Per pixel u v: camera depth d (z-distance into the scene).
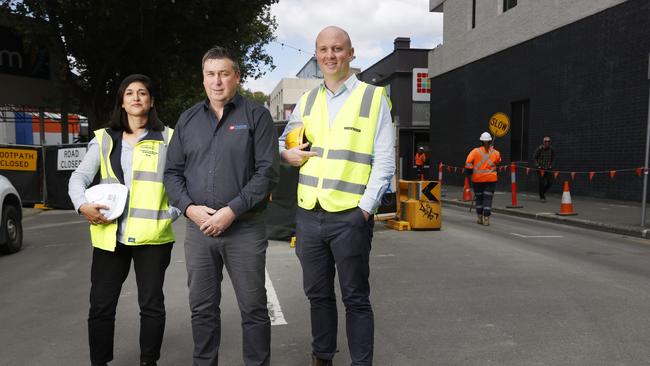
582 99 14.84
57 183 14.18
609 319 4.36
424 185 9.52
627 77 13.15
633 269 6.28
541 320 4.36
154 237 3.13
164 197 3.22
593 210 11.86
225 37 18.62
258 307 3.01
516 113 18.72
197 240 2.96
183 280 5.88
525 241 8.37
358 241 3.07
